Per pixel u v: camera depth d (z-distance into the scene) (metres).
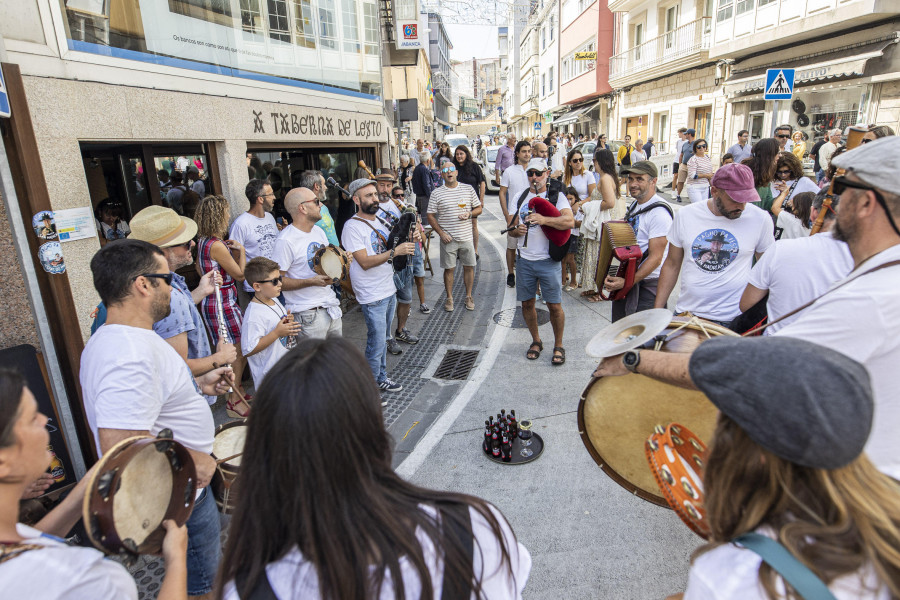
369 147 9.30
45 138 3.17
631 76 24.55
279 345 3.76
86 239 3.39
